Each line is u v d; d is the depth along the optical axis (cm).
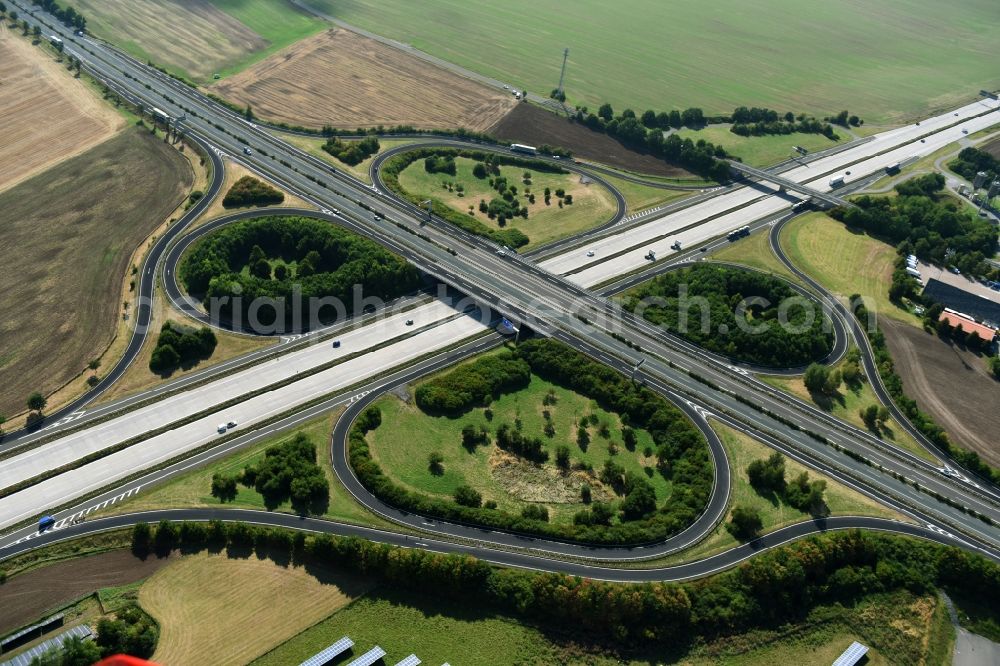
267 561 15875
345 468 18212
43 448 18162
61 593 15012
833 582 16450
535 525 16950
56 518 16462
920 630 15938
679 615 15262
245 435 18962
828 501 18388
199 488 17400
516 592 15425
